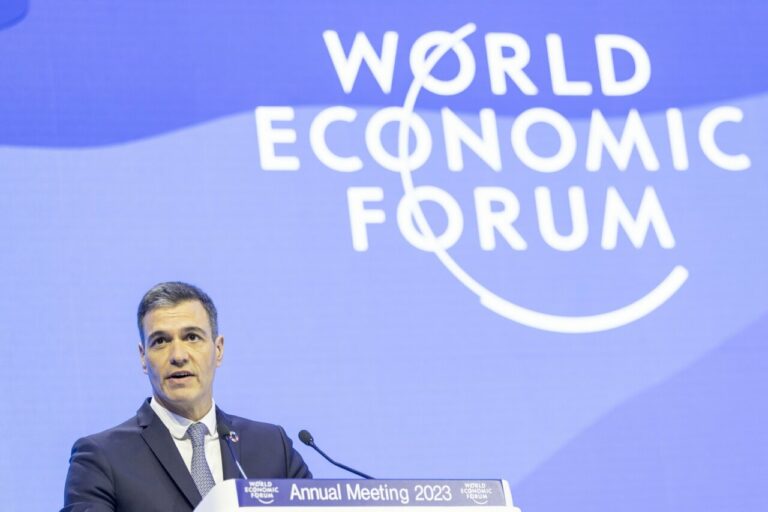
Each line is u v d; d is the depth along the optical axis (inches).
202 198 462.6
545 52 506.3
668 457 475.2
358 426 457.4
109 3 470.3
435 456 460.8
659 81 513.0
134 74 466.9
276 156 472.1
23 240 444.1
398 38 494.3
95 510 314.2
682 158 506.6
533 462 466.9
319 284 465.7
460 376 469.1
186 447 343.6
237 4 482.3
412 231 477.4
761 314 495.8
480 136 491.8
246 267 460.8
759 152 514.0
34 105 455.2
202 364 342.3
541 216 488.7
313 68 483.5
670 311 490.0
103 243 450.3
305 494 259.6
